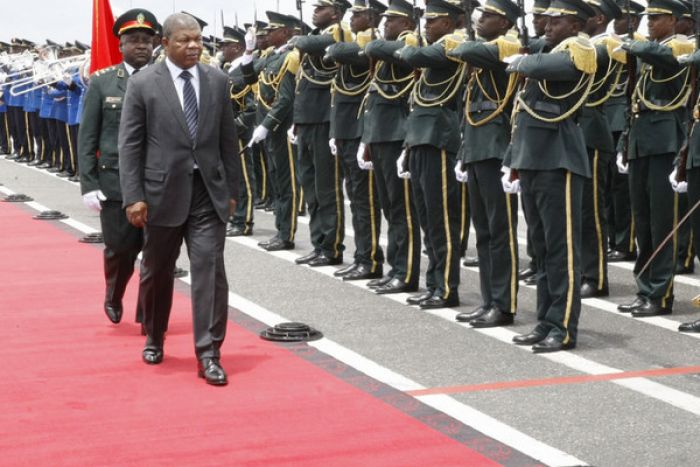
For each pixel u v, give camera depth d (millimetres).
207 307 6133
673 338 7168
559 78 6598
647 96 7812
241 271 9477
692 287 8781
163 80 6156
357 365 6484
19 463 4879
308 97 9398
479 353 6785
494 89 7199
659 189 7754
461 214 8578
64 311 7926
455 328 7426
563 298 6852
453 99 7891
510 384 6121
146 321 6504
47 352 6777
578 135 6809
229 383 6082
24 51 19344
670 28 7691
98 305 8125
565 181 6750
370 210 9023
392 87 8398
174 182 6121
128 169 6156
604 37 8055
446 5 7738
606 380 6211
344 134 8906
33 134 19375
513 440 5191
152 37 7137
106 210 7098
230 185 6293
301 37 9180
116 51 8625
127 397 5836
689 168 7332
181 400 5773
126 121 6164
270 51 10562
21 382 6125
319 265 9703
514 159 6824
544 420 5500
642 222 7938
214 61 12000
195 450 5027
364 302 8242
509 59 6891
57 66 16734
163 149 6133
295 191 10469
